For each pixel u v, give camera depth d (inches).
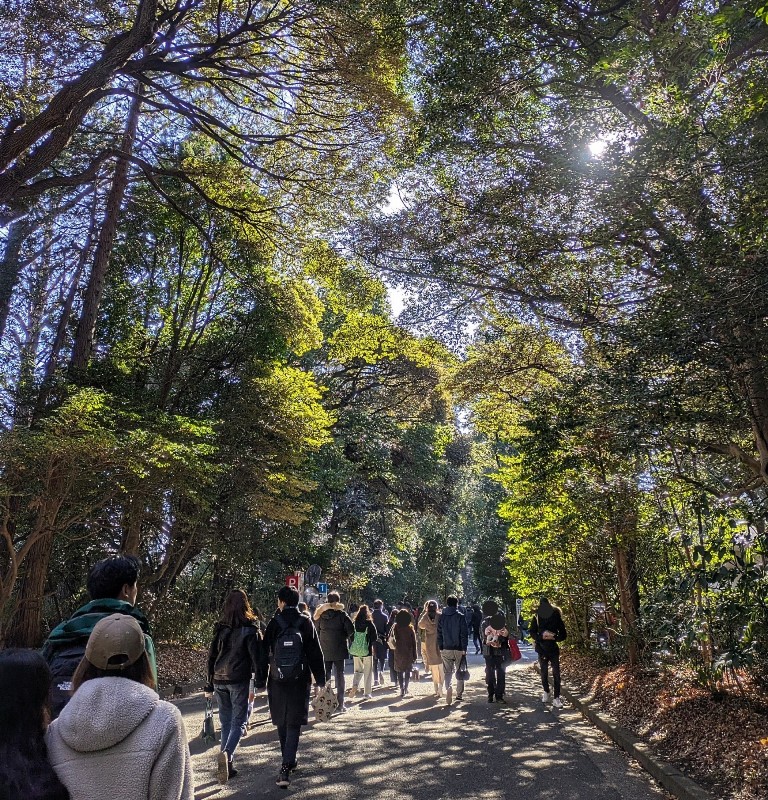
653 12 417.1
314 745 387.9
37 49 642.2
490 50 411.8
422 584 2113.7
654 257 374.0
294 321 1026.1
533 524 727.7
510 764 336.8
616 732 386.9
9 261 984.3
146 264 1028.5
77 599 901.8
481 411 753.0
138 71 627.5
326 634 511.2
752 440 446.3
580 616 747.4
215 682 313.1
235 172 826.2
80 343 870.4
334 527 1584.6
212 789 295.3
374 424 1497.3
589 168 372.8
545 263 444.1
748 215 313.3
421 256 492.1
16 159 573.0
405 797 280.5
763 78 332.5
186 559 1046.4
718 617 346.3
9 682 89.7
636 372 338.0
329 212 808.9
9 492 617.6
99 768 91.0
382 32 558.3
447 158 465.7
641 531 566.6
